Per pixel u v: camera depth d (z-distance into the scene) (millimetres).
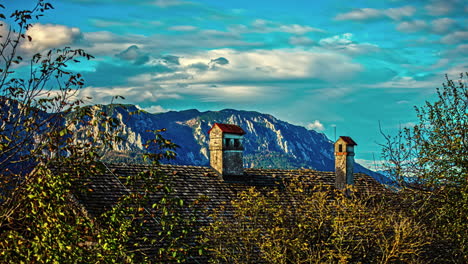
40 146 10898
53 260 10164
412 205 15914
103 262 10836
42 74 11273
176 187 19625
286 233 15016
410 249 14547
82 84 11477
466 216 14984
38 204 10492
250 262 15422
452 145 14883
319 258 14359
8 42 11164
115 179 18250
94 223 11422
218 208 19188
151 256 15133
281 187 22062
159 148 11766
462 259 15367
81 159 11602
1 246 10516
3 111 11031
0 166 10898
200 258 16281
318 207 15812
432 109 15820
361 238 15523
